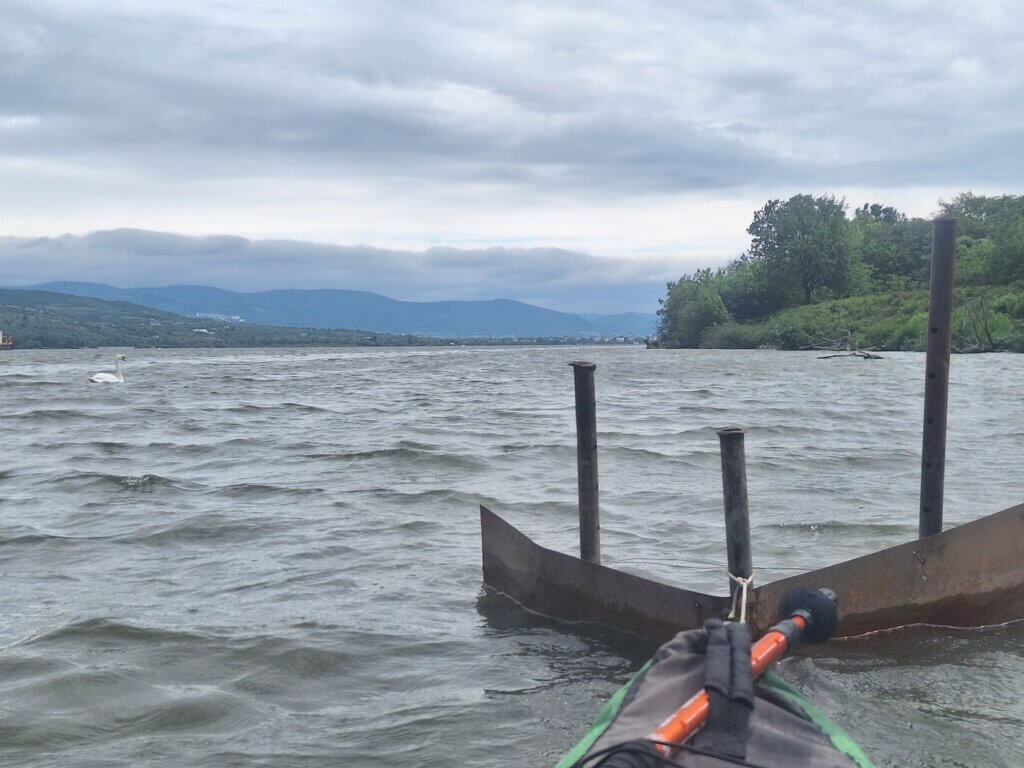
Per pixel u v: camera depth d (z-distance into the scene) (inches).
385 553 371.6
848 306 4033.0
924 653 256.5
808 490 495.2
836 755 150.7
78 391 1433.3
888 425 824.9
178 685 240.7
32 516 450.3
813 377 1708.9
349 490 506.9
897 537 387.5
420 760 198.2
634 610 266.1
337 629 280.7
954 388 1294.3
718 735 149.3
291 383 1680.6
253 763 198.1
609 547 377.7
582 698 230.2
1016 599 279.7
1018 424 814.5
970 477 528.4
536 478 550.0
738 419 893.8
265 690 238.1
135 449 700.0
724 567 344.2
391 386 1565.0
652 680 167.3
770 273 4591.5
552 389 1443.2
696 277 5187.0
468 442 716.0
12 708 225.0
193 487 523.5
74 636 274.1
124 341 7701.8
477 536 400.8
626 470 574.9
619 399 1186.0
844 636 261.0
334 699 232.8
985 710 220.8
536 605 295.9
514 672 247.8
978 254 3944.4
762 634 243.8
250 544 390.0
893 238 5280.5
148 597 316.2
